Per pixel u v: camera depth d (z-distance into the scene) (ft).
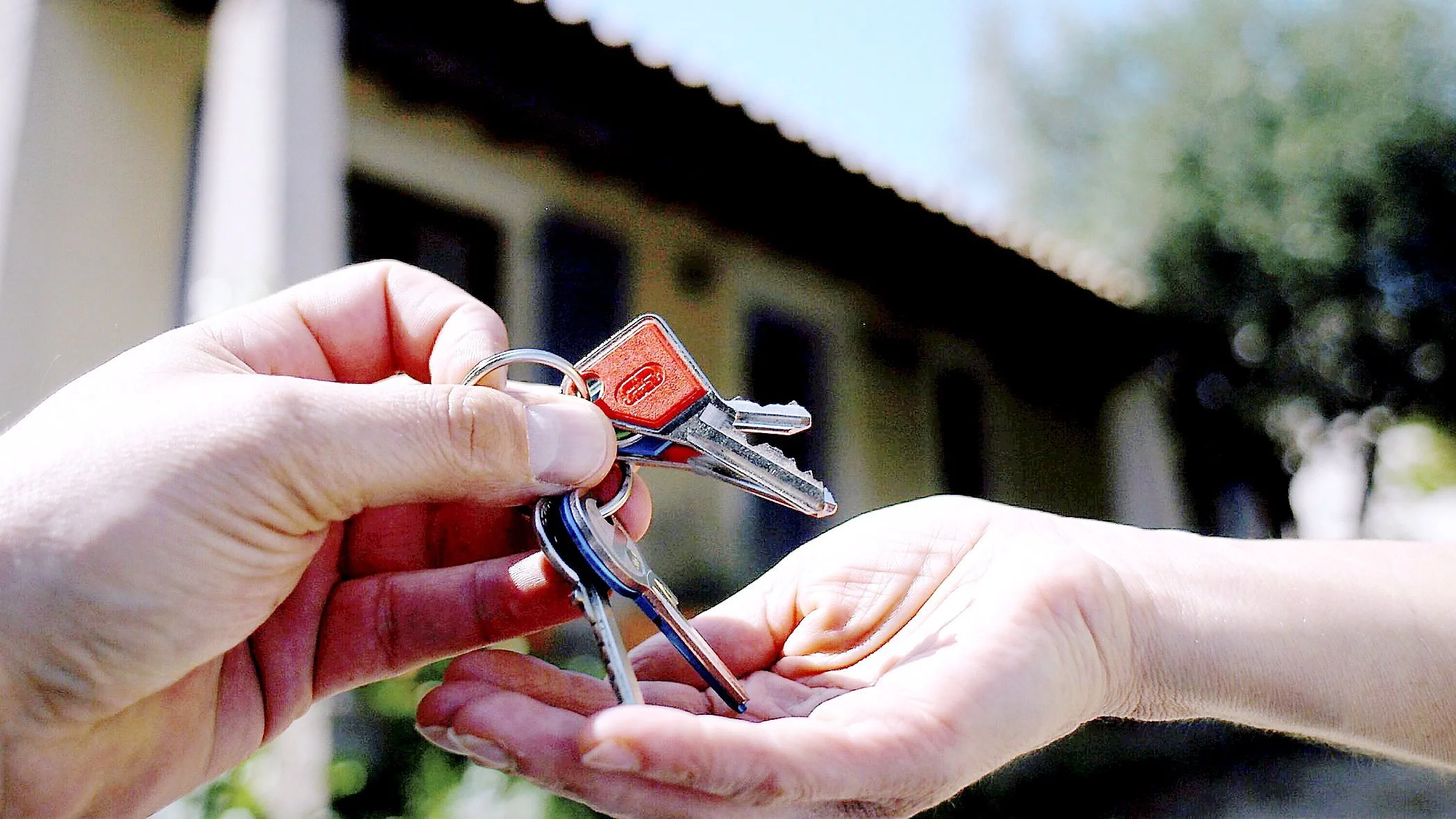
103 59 10.96
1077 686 3.81
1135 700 4.21
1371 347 31.22
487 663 3.62
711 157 15.21
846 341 20.81
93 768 3.51
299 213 8.84
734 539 17.48
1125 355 24.86
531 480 3.51
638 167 15.51
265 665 4.16
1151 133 34.09
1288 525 37.47
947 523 4.61
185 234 11.32
